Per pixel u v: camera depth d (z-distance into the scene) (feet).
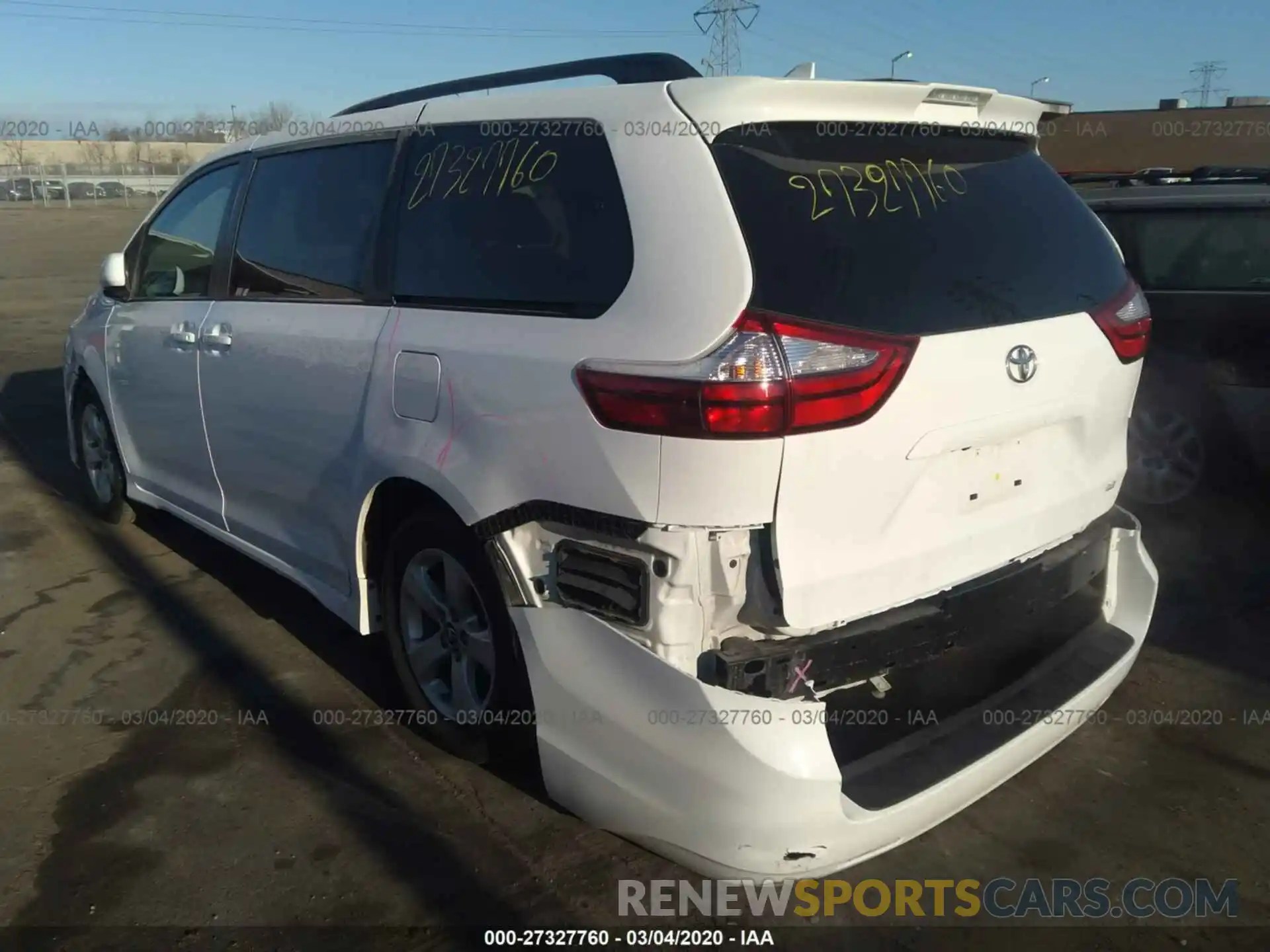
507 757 10.17
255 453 12.24
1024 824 9.64
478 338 8.84
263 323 11.75
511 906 8.51
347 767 10.48
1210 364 16.90
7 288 54.13
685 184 7.67
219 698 11.88
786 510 7.31
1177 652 12.92
